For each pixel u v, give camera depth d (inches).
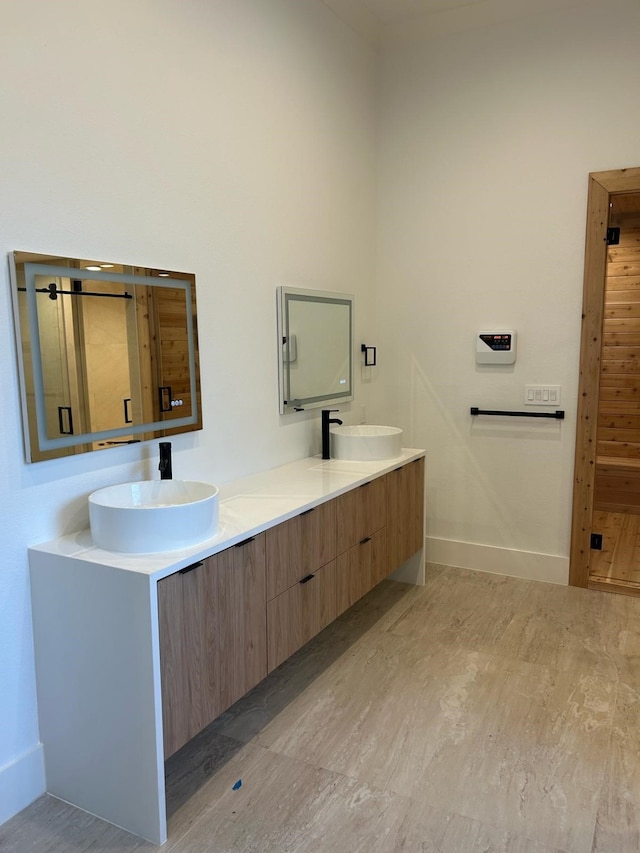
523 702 92.3
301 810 70.9
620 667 102.2
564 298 131.7
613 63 122.0
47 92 69.3
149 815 66.4
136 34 80.4
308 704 92.0
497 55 132.5
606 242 126.9
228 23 96.7
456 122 138.8
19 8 65.8
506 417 140.6
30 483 70.4
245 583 78.0
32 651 72.2
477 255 139.9
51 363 71.5
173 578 65.6
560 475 136.3
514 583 138.9
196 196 92.4
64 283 72.5
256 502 90.9
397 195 147.9
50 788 74.2
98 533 70.6
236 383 103.7
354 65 135.9
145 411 84.7
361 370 148.2
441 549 151.6
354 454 122.3
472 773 76.9
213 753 81.0
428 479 151.4
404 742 83.1
